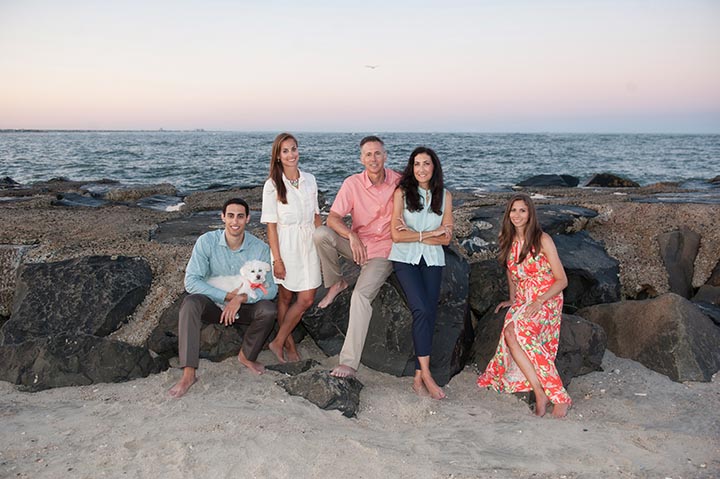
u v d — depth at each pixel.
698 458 3.31
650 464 3.23
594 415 4.01
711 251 6.80
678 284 6.62
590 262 6.24
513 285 4.74
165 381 4.37
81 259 5.43
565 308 6.07
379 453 3.28
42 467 3.04
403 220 4.52
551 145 73.31
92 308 4.96
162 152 46.31
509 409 4.14
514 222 4.34
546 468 3.18
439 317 4.95
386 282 4.95
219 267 4.61
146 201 10.25
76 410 3.83
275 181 4.47
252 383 4.35
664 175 24.62
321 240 4.53
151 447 3.28
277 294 5.16
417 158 4.42
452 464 3.20
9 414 3.74
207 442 3.34
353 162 30.14
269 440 3.38
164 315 5.04
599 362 4.73
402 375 4.66
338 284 4.83
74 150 49.31
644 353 4.88
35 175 22.28
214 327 4.87
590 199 9.04
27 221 7.22
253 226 7.19
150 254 5.70
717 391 4.36
